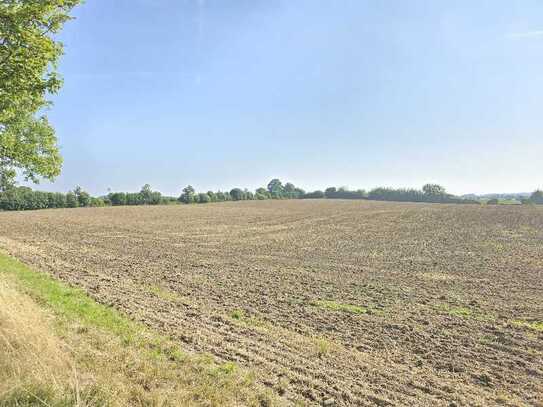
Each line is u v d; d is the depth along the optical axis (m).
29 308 6.98
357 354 9.09
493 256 26.62
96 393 5.54
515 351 9.63
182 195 101.50
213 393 6.24
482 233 38.78
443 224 47.03
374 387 7.33
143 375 6.47
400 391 7.26
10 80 10.61
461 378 8.05
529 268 22.14
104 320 9.60
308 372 7.76
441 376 8.12
